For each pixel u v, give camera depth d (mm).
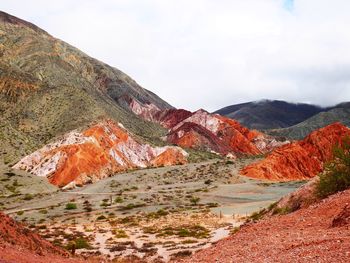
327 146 155250
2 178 129250
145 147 181000
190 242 44781
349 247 12250
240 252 15797
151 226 62344
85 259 25500
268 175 134625
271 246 15219
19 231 23062
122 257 36469
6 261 17594
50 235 55281
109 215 80625
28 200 105250
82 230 60781
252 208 78875
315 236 15086
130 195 106000
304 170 144125
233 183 121000
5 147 157625
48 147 156375
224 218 67625
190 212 78250
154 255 37281
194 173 139625
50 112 197625
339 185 22453
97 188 120875
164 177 135500
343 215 16156
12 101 199500
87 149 152625
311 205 21406
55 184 135500
